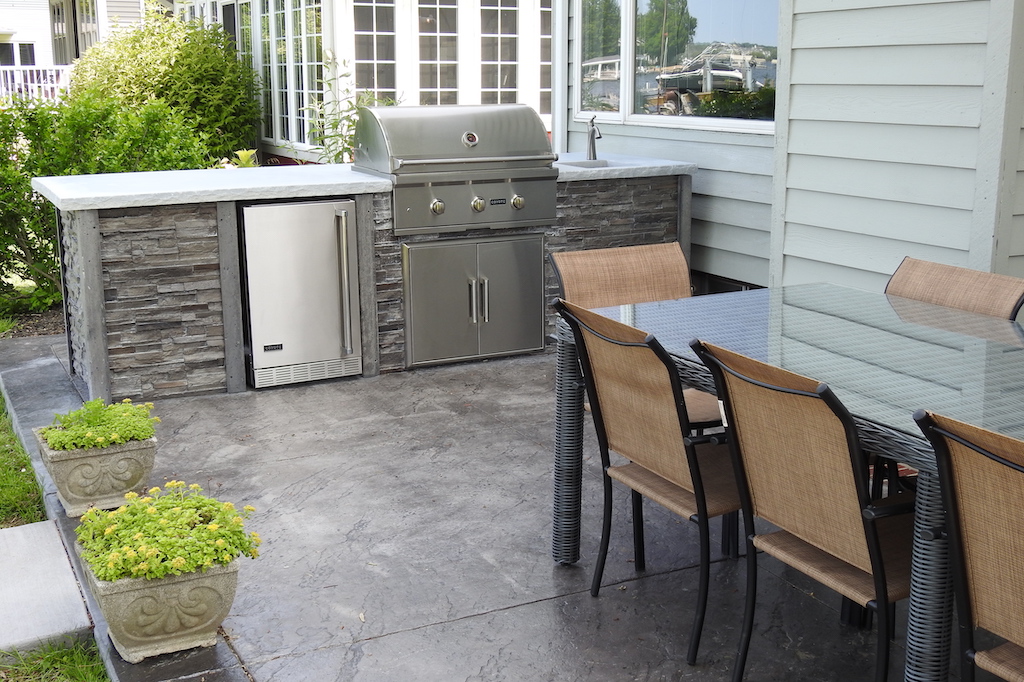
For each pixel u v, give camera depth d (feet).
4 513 12.16
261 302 16.20
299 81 31.35
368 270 16.85
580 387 9.89
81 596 9.73
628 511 11.69
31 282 25.39
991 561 5.94
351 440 14.15
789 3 15.19
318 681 8.29
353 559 10.50
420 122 16.89
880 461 9.68
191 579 8.44
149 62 33.58
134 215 15.19
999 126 12.43
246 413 15.31
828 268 15.35
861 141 14.42
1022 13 12.17
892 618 8.88
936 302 10.99
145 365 15.76
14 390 16.30
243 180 16.38
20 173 21.26
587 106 22.66
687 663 8.52
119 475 11.58
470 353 18.01
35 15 58.44
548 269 18.49
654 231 19.36
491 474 12.89
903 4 13.47
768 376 7.02
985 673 8.47
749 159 18.31
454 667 8.50
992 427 6.74
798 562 7.48
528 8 30.19
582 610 9.44
